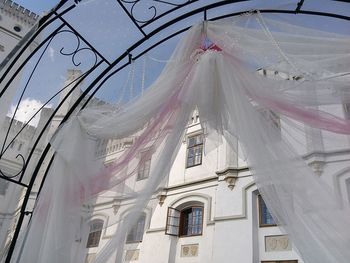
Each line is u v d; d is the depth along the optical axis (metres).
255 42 2.78
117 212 2.74
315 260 2.20
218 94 2.83
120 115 3.00
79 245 2.78
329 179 6.16
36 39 3.77
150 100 2.88
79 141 3.15
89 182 3.00
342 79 2.63
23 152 4.25
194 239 9.07
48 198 3.04
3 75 3.04
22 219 3.38
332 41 2.66
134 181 2.87
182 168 10.48
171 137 2.80
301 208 2.37
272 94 2.74
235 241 7.89
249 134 2.56
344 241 2.24
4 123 4.03
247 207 8.14
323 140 2.92
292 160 2.54
